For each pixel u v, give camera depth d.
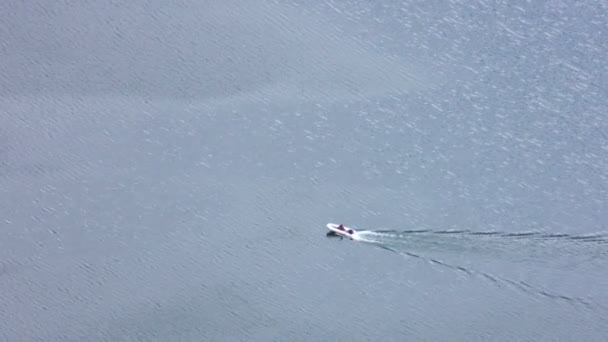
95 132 163.75
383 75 171.38
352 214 149.62
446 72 171.62
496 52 174.75
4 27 181.25
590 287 137.25
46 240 148.12
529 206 150.00
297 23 180.00
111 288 141.00
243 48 176.25
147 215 151.12
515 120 164.00
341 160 158.50
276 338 133.62
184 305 138.38
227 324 135.75
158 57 175.62
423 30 178.88
